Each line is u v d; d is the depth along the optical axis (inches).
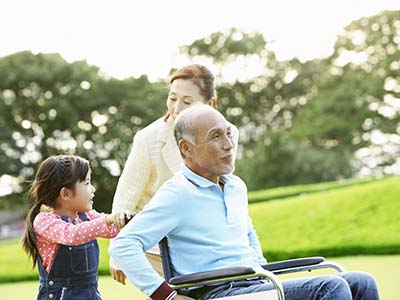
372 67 1010.7
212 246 114.7
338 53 1042.1
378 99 990.4
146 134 146.9
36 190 129.0
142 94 1002.7
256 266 116.7
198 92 143.5
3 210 976.3
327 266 119.0
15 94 979.9
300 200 563.2
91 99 980.6
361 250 460.4
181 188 114.7
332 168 979.3
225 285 113.4
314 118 1010.1
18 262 522.0
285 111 1080.8
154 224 111.7
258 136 1075.9
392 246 452.1
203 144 115.5
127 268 109.1
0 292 390.6
